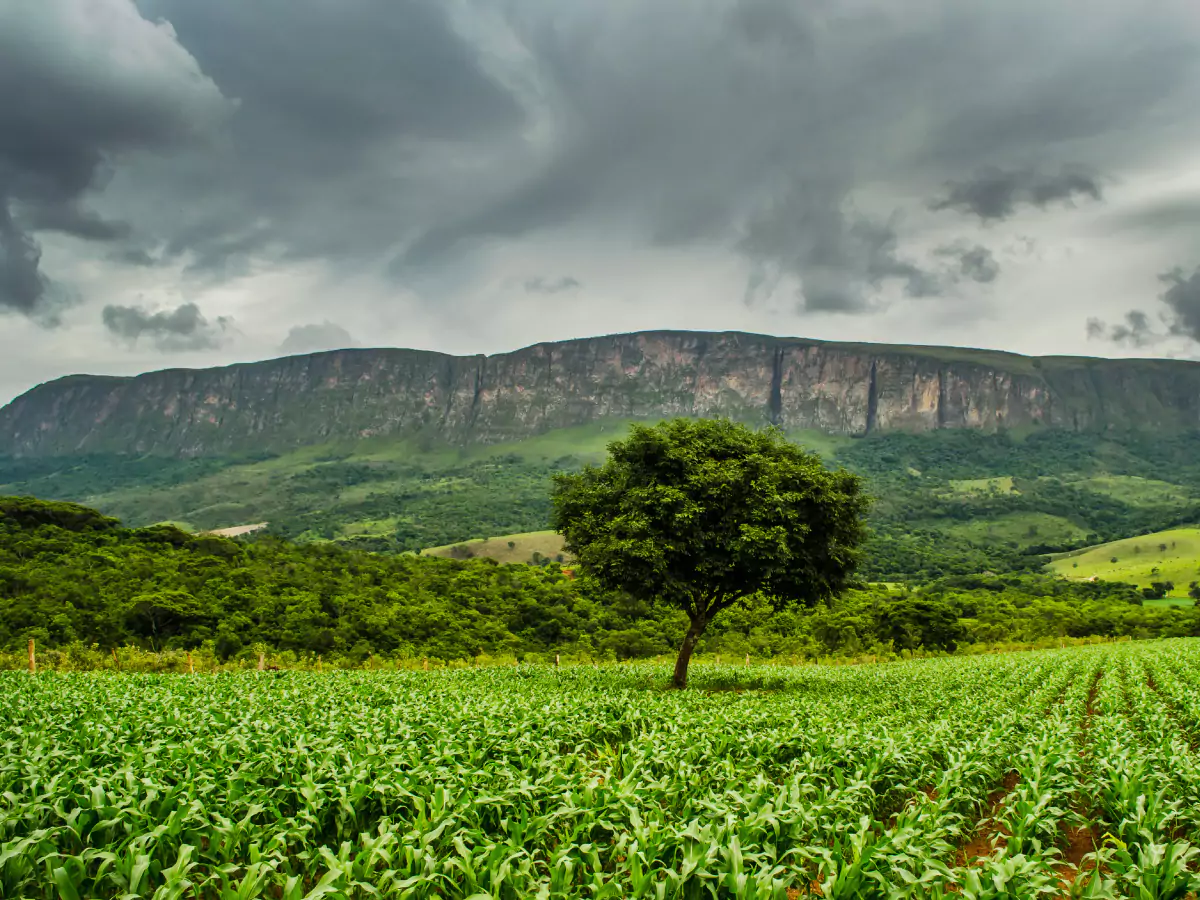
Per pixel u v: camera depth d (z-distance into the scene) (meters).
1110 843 12.82
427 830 10.17
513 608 69.56
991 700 27.77
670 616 73.19
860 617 77.00
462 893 9.09
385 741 15.92
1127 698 31.30
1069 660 48.66
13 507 78.94
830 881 9.01
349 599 64.25
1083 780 15.17
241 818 11.02
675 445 30.48
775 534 28.38
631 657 64.56
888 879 9.65
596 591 31.91
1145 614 101.94
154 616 53.03
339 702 23.56
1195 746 21.52
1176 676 37.94
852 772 14.60
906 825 10.48
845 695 28.97
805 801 12.11
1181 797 13.38
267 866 8.50
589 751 18.09
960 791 13.45
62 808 11.02
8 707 19.02
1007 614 100.56
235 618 55.72
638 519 28.81
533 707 21.11
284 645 54.25
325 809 11.55
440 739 15.10
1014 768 15.72
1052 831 11.52
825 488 29.84
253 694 24.14
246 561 77.38
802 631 74.12
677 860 9.73
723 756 15.76
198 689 26.27
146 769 12.05
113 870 9.34
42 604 52.53
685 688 31.53
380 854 8.96
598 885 8.69
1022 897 8.65
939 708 26.44
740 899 8.50
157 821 10.45
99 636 50.12
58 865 9.02
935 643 75.38
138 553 71.94
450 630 60.97
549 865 9.28
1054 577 176.00
